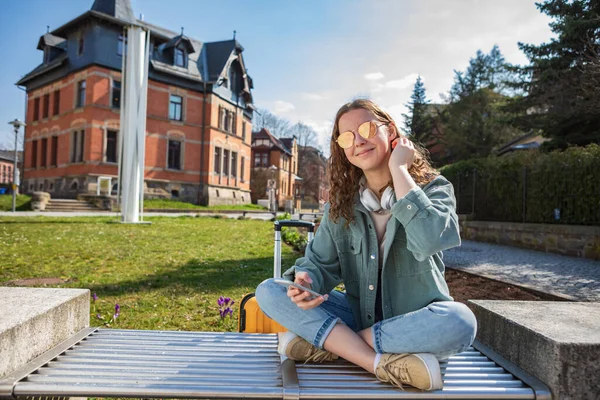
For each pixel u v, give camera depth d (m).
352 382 1.56
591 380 1.46
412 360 1.50
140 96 15.81
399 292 1.85
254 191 54.28
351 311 2.09
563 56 14.84
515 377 1.63
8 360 1.53
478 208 13.95
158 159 31.42
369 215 1.93
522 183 11.63
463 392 1.47
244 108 39.94
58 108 31.91
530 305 2.15
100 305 4.50
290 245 10.79
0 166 62.00
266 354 1.86
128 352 1.83
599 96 12.05
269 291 1.85
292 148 64.19
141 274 6.42
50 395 1.42
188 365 1.69
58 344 1.88
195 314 4.26
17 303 1.91
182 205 30.28
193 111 33.59
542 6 14.69
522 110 17.20
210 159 34.22
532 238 10.62
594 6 13.63
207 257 8.36
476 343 2.05
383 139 1.85
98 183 27.73
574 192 9.95
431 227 1.58
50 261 7.42
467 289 5.50
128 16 29.80
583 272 6.88
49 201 24.77
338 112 1.99
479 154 31.84
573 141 14.80
